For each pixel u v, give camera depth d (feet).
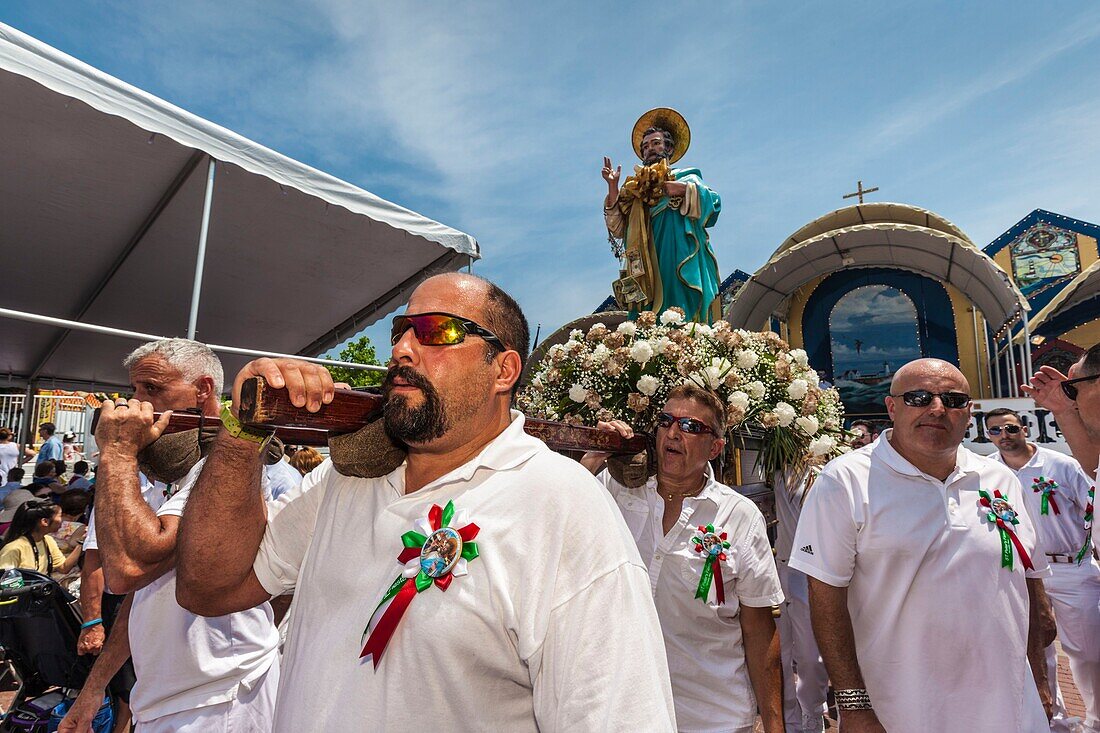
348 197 18.25
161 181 19.72
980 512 7.72
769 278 48.11
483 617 3.57
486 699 3.61
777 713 7.93
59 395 46.50
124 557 4.86
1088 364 8.09
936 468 7.90
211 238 23.00
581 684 3.41
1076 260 61.41
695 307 22.76
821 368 51.70
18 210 21.13
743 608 8.34
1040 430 26.86
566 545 3.75
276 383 3.61
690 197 22.38
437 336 4.12
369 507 4.26
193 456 5.70
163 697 6.84
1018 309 38.29
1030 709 7.21
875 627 7.77
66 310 29.04
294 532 4.70
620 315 49.96
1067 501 14.35
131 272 25.72
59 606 11.13
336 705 3.63
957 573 7.44
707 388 10.70
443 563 3.67
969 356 48.47
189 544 4.24
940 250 43.88
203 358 7.70
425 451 4.32
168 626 6.84
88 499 19.45
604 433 7.93
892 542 7.62
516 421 4.50
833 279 52.31
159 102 14.70
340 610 3.97
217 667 7.00
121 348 32.73
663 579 8.21
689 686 7.93
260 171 16.39
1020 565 7.57
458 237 21.29
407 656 3.55
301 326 31.37
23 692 11.81
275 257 24.39
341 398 4.08
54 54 12.89
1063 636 14.15
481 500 3.93
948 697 7.32
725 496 8.55
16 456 33.86
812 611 8.04
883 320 50.83
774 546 13.09
